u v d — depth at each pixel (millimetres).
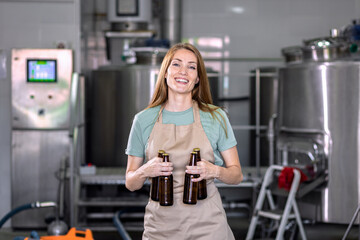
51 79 5465
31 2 5781
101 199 5551
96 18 7562
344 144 4977
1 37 5773
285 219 4418
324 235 5297
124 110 6531
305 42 5336
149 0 7043
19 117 5484
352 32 5102
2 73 5766
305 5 7637
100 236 5305
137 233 5461
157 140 2432
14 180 5520
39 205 4785
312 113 5086
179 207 2391
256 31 7672
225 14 7676
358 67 4910
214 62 7695
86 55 6609
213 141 2453
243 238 5273
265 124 6941
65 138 5512
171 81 2424
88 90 6840
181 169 2412
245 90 7699
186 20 7652
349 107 4949
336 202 5023
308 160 5129
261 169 6219
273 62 7707
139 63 6645
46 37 5809
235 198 6348
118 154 6625
